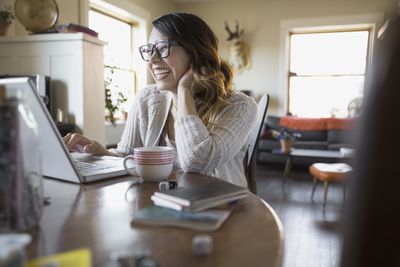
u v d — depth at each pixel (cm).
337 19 522
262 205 65
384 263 29
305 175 438
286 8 545
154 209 58
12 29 251
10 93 47
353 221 30
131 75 480
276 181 401
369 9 509
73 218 56
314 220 261
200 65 116
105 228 52
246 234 50
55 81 233
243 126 110
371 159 30
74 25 233
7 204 47
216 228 52
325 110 561
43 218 56
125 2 423
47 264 37
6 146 46
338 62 548
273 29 552
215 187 65
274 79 559
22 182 47
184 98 106
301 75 565
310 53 559
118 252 43
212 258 42
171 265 40
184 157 96
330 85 555
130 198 68
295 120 523
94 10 400
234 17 569
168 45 114
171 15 117
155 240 47
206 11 580
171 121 132
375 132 30
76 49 226
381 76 30
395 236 29
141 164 82
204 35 117
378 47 31
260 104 165
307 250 206
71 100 232
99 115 250
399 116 29
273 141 482
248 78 569
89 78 236
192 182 82
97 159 107
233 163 117
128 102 473
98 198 68
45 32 235
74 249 44
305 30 554
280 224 56
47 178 86
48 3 229
